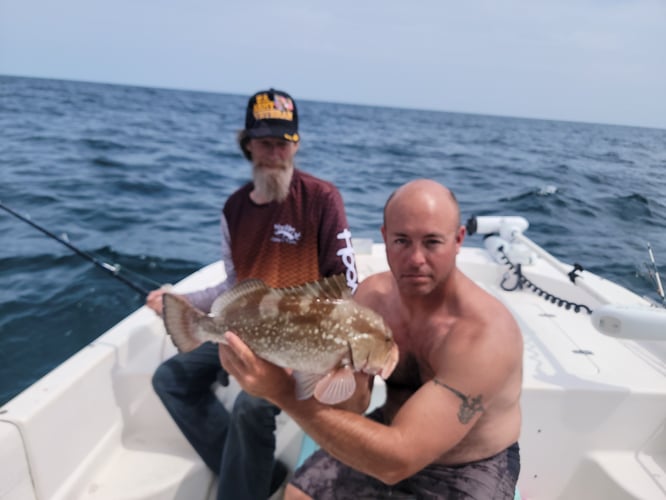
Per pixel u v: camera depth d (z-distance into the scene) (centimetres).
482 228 494
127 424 293
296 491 217
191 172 1491
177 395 272
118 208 1024
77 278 663
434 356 192
